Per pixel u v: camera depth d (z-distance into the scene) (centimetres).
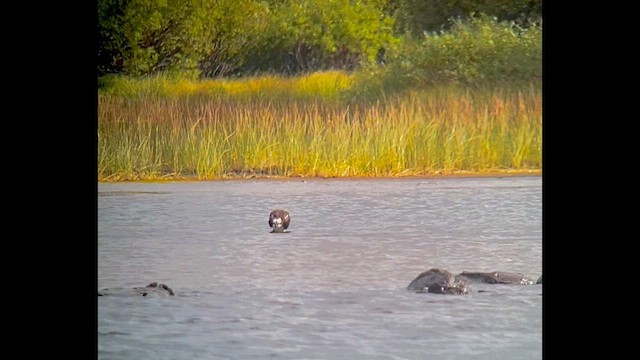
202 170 8738
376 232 5997
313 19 15062
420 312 3956
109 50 13725
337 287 4409
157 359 3366
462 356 3397
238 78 14150
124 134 9281
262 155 8800
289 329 3728
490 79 11912
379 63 14788
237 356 3384
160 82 13375
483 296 4203
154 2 13900
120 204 7231
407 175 8656
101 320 3881
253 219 6512
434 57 12275
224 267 4891
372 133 8756
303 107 11025
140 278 4634
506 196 7475
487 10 15638
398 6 15950
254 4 14938
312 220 6469
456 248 5419
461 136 8881
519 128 9169
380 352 3441
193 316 3928
